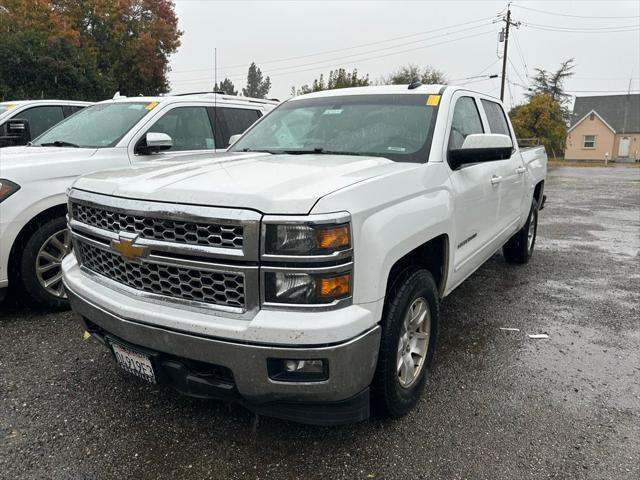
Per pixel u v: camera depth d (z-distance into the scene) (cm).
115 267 266
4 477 244
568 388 332
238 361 225
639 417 300
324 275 217
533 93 6006
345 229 221
